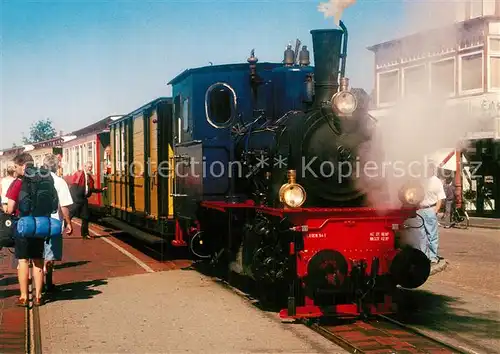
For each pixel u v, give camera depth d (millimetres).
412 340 6117
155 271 10531
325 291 6695
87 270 10664
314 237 6922
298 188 6770
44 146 32062
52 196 7844
